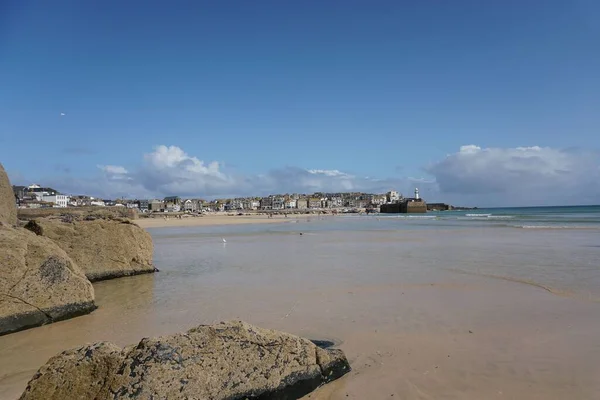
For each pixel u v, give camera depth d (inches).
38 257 330.3
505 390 196.4
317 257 672.4
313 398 192.9
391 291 401.7
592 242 851.4
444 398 189.8
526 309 332.5
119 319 324.2
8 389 204.2
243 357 186.9
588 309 329.7
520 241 892.6
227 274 521.0
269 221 2930.6
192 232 1604.3
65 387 165.0
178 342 177.9
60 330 298.8
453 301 360.8
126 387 160.1
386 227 1683.1
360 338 268.7
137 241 530.6
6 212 537.3
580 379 205.9
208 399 169.5
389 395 193.3
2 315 292.2
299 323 302.5
